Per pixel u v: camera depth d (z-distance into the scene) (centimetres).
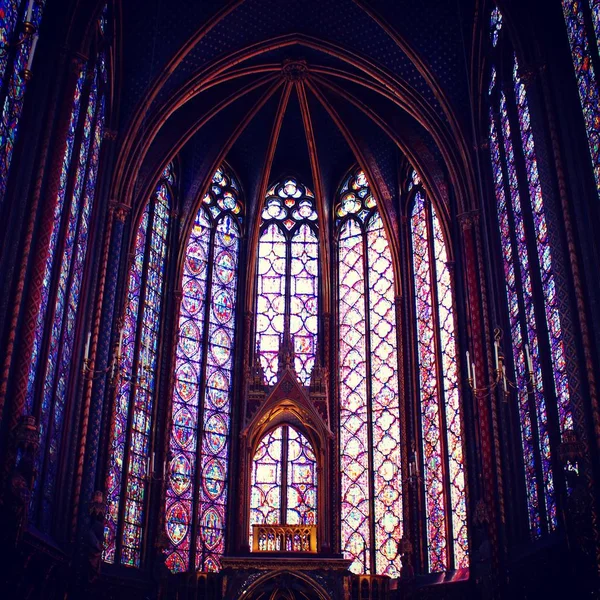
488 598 1606
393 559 2072
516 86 1731
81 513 1630
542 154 1430
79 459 1634
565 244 1347
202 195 2348
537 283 1541
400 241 2355
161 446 2091
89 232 1802
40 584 1420
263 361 2361
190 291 2322
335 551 2111
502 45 1781
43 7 1464
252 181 2514
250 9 2061
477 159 1928
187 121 2219
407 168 2395
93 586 1650
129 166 1969
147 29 1967
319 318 2428
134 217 2064
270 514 2139
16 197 1302
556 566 1353
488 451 1703
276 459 2192
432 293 2208
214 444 2214
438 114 2048
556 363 1440
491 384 1717
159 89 1997
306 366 2366
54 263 1476
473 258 1891
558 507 1388
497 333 1497
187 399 2206
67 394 1641
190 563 2053
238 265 2458
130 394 2033
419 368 2205
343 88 2277
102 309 1808
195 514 2106
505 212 1780
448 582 1858
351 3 2047
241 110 2352
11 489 1154
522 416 1634
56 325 1520
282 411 2020
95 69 1783
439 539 1984
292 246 2517
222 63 2109
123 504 1930
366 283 2419
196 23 2003
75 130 1623
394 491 2134
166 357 2195
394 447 2178
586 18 1373
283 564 1727
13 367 1245
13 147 1323
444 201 2133
